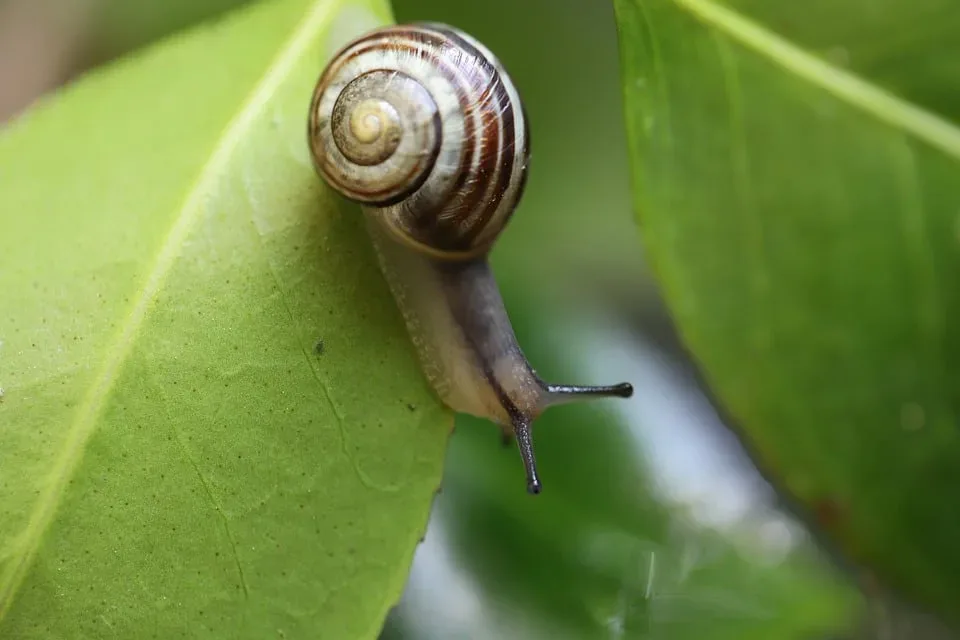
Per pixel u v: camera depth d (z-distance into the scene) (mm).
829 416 137
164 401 126
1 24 163
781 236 133
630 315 172
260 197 130
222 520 126
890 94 130
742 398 136
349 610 128
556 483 152
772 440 137
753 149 131
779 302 134
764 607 151
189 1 161
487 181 136
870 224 132
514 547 148
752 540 154
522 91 163
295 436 128
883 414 136
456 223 137
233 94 131
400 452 131
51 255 127
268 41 132
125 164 129
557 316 159
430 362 135
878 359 135
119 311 126
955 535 138
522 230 163
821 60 129
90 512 125
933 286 134
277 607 127
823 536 156
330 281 131
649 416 158
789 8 128
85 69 163
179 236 127
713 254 133
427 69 134
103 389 125
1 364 125
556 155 166
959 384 135
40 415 125
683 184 131
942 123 130
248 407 128
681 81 129
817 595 152
